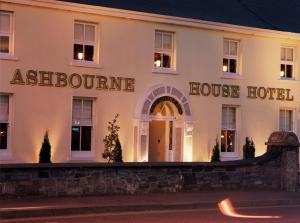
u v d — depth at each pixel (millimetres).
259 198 18438
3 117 21062
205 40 25062
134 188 18344
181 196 18203
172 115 24531
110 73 22844
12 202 15820
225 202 17391
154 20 23641
